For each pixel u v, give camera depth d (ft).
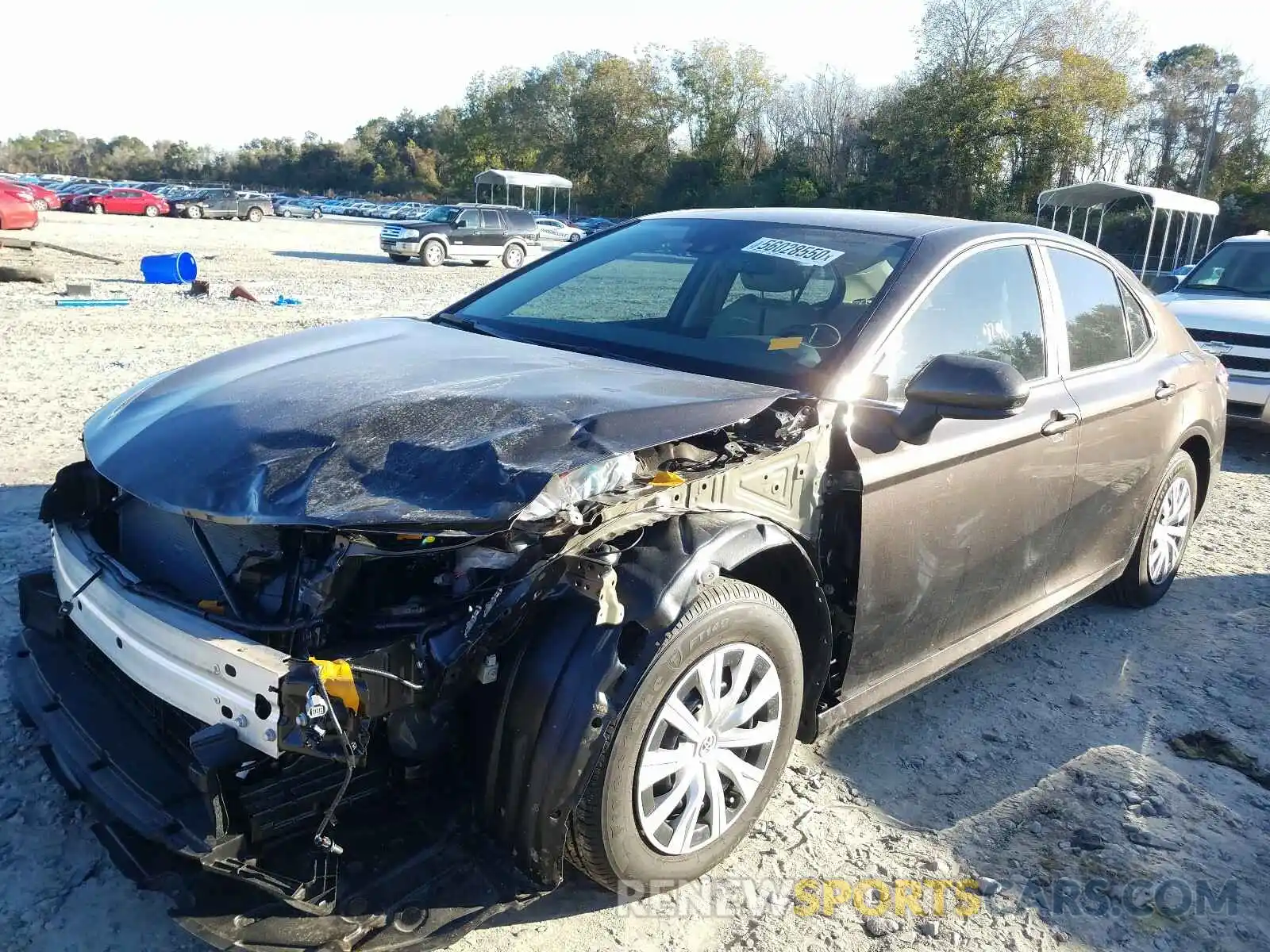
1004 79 160.66
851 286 10.93
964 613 11.44
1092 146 163.94
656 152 250.78
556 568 7.44
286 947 6.74
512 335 11.78
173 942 7.89
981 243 11.87
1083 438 12.51
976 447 10.60
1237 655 14.61
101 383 27.43
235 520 7.23
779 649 8.88
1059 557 13.01
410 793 8.07
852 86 225.97
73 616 8.70
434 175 327.06
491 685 7.76
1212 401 16.21
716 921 8.56
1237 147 184.65
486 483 7.24
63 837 9.01
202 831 7.05
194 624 7.34
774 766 9.22
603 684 7.48
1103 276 14.20
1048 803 10.59
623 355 10.90
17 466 19.36
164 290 53.52
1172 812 10.57
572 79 264.93
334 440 7.84
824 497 9.57
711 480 8.53
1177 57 216.54
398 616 7.34
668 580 7.82
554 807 7.45
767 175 218.18
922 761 11.28
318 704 6.55
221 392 9.27
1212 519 21.75
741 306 11.25
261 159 375.45
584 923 8.43
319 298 53.16
